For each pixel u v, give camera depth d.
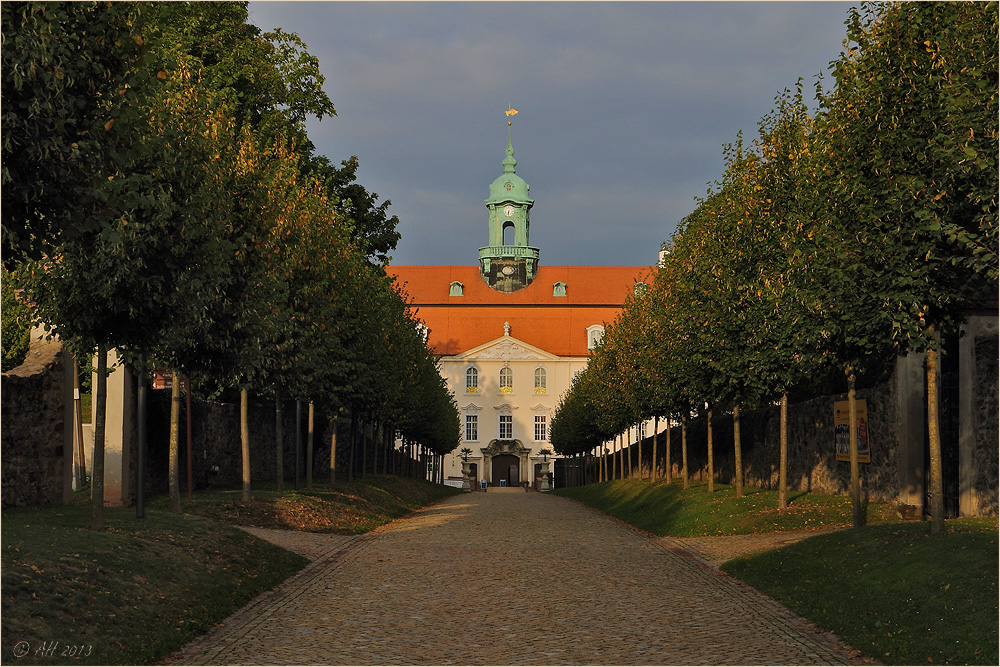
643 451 59.41
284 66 38.06
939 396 20.27
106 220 9.84
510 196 112.94
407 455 69.88
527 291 111.69
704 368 24.27
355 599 13.09
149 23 11.11
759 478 33.38
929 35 13.41
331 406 30.81
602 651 9.72
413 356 46.53
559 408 96.94
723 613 12.02
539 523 28.88
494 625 11.16
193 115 15.79
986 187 12.34
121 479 23.64
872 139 13.95
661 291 31.03
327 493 28.88
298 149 38.09
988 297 16.05
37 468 20.28
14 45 8.47
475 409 106.31
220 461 33.38
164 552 13.48
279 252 22.36
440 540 21.95
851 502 23.38
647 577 15.51
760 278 21.33
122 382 23.92
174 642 9.91
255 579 14.29
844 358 16.34
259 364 16.23
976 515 18.59
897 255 13.27
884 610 11.11
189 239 13.05
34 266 13.70
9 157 8.56
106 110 9.94
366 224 44.97
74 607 9.93
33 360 21.00
